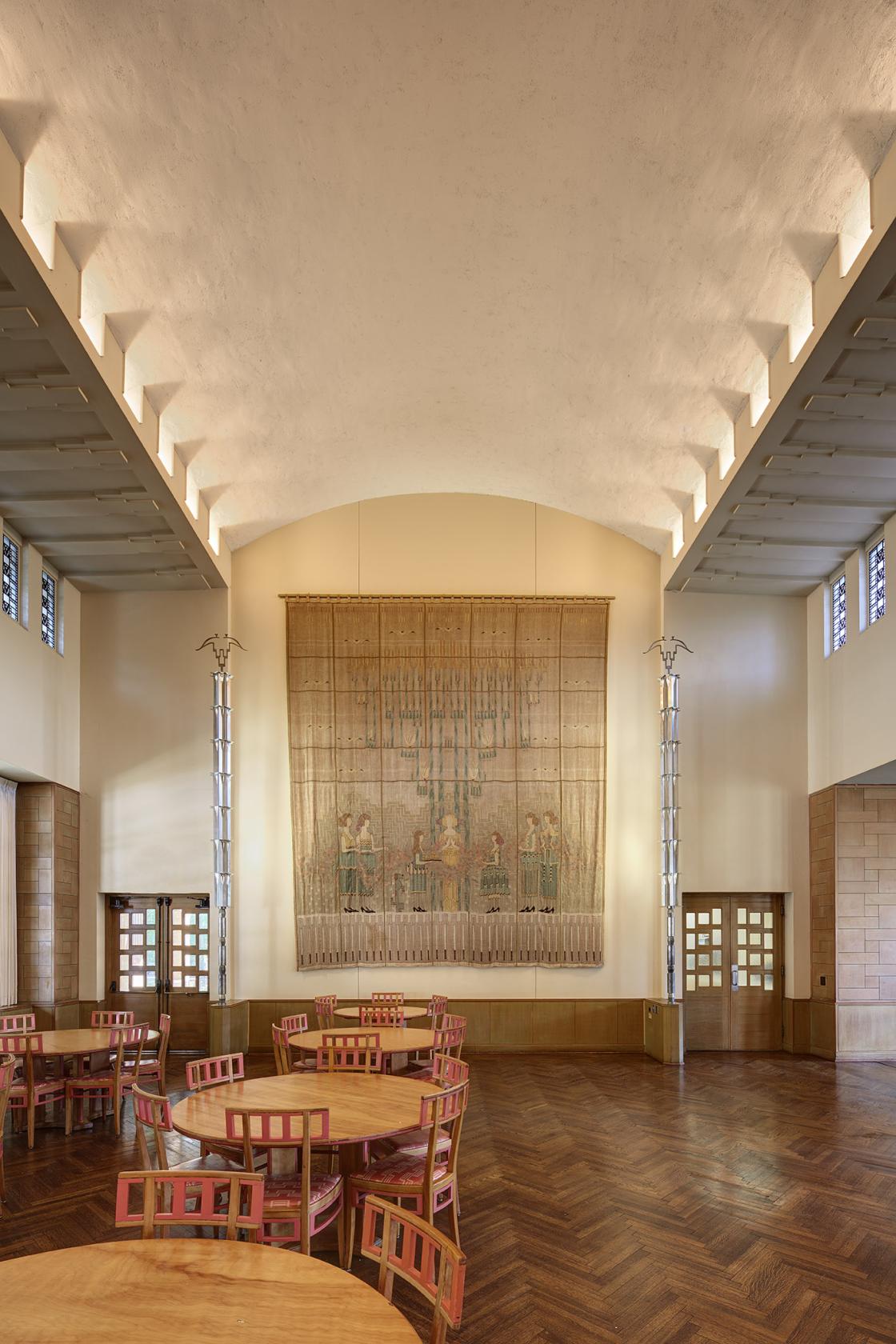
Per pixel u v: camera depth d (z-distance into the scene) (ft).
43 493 39.42
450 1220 20.97
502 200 30.01
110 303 31.22
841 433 34.78
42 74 23.22
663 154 27.50
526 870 50.83
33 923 46.11
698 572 49.16
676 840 48.70
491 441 46.85
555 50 24.66
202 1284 10.56
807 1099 37.83
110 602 51.49
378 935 50.42
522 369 40.19
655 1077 42.80
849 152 25.59
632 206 29.76
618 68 25.03
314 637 51.96
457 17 23.67
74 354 29.25
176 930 50.42
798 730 51.52
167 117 25.49
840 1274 20.21
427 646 52.11
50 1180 26.71
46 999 45.80
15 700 41.96
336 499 51.70
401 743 51.52
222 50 23.97
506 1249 21.38
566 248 32.19
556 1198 24.93
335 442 45.55
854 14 22.48
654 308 34.24
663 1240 22.00
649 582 53.11
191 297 32.45
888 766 42.65
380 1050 26.61
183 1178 12.81
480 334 37.63
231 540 51.42
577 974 50.31
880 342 29.04
